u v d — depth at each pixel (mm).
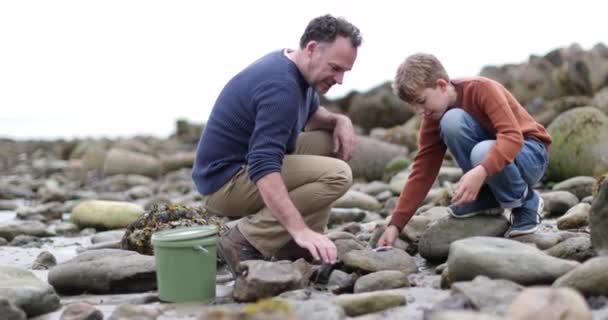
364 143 11094
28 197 11938
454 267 3795
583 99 13398
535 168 4434
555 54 16000
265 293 3834
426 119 4621
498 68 16562
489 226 4484
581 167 8180
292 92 4195
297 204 4457
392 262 4270
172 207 5379
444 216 4844
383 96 18141
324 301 3385
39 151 24172
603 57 15453
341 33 4215
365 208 7848
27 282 3992
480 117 4395
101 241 6555
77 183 14641
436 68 4383
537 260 3627
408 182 4703
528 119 4547
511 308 2812
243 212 4551
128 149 18531
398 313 3443
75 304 3705
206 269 3965
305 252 4477
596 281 3365
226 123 4406
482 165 4105
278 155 4125
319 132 5012
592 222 4004
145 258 4418
